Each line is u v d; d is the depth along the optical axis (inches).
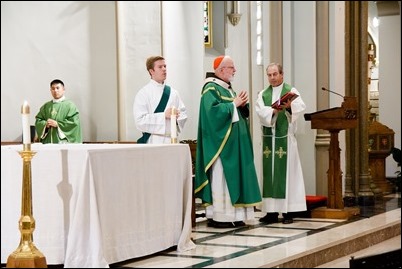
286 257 164.7
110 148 149.3
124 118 204.8
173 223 174.6
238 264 154.7
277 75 235.1
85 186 140.9
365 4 331.3
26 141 131.5
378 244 221.0
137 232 158.2
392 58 376.8
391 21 381.1
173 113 185.2
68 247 140.6
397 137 387.5
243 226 226.8
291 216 235.8
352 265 174.6
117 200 150.8
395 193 368.8
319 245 183.6
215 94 220.4
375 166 367.6
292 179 235.0
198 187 221.8
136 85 211.2
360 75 333.7
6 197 146.3
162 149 169.0
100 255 140.9
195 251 174.7
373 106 380.8
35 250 136.6
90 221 142.0
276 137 235.6
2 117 209.2
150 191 163.6
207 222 238.2
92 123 214.8
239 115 222.5
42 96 243.4
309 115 247.1
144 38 183.5
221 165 220.1
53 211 144.3
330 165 250.2
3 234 146.9
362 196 327.6
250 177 220.8
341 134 320.2
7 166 145.9
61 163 143.5
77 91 229.9
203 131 220.2
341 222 236.4
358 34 332.2
